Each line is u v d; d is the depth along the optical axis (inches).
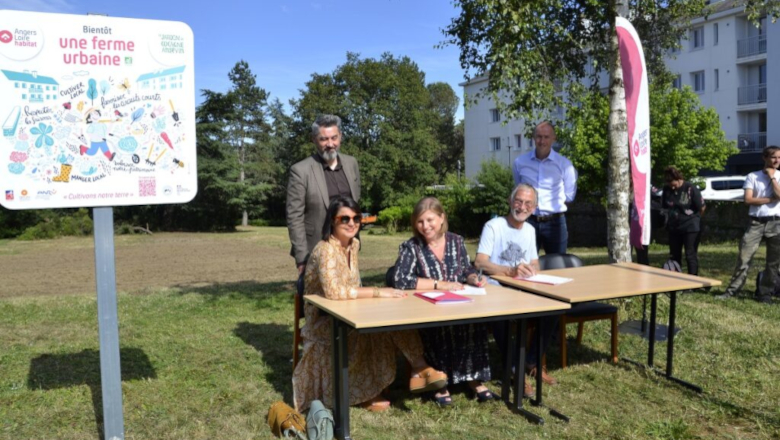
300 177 190.7
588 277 180.9
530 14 266.4
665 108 679.7
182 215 1302.9
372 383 160.9
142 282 461.4
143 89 132.8
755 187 280.7
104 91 129.3
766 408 160.4
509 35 271.9
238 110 1409.9
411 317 126.7
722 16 1129.4
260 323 269.4
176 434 146.0
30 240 1027.3
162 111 134.8
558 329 221.5
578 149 673.6
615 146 271.3
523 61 275.3
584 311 196.5
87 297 355.3
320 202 191.6
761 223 280.5
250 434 145.7
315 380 158.2
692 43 1205.7
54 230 1072.2
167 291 380.2
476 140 1620.3
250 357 213.3
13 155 122.1
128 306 317.1
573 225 774.5
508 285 174.7
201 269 557.3
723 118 1166.3
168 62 135.0
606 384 181.2
